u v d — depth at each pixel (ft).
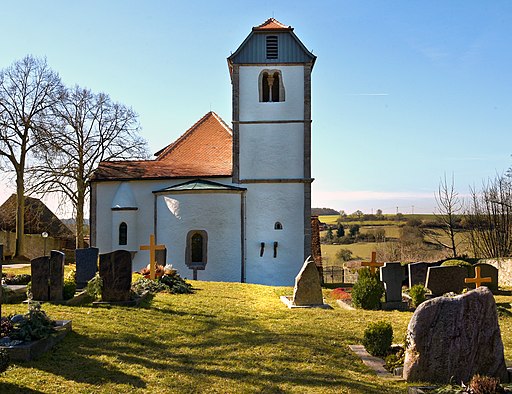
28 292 45.68
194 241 95.25
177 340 39.37
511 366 32.40
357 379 31.22
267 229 97.60
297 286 57.41
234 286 75.97
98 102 124.26
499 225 133.59
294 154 98.84
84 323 41.88
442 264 86.69
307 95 99.60
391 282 59.31
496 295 77.15
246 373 32.14
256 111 99.50
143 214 101.65
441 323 30.42
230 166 102.17
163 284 64.80
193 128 114.01
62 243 170.40
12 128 124.57
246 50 99.96
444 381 30.09
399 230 201.98
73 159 121.60
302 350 37.01
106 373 31.19
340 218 262.26
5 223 159.43
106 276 51.52
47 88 123.75
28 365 31.42
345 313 53.11
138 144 127.75
